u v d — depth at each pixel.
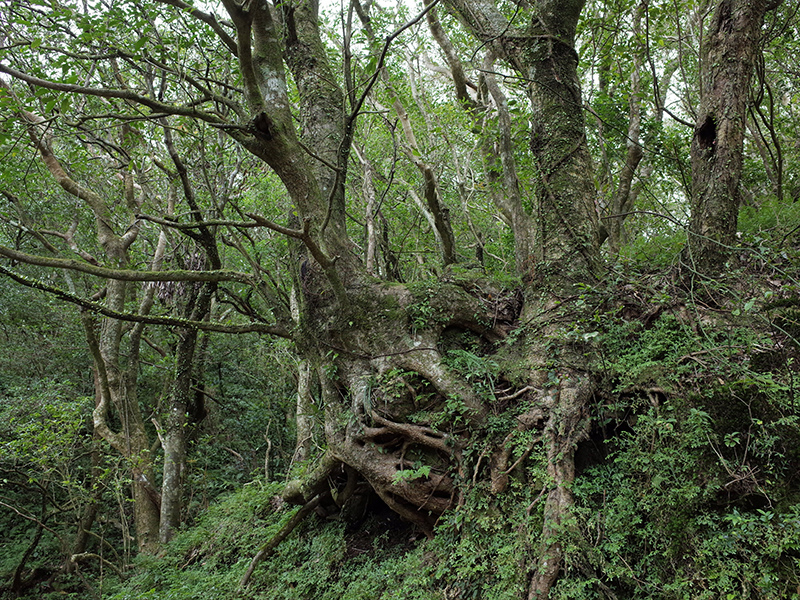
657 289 5.97
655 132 9.84
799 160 10.12
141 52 7.66
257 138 6.01
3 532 11.78
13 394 12.46
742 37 5.64
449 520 5.73
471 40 11.57
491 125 9.55
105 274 6.69
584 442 5.51
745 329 5.05
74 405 10.00
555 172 6.57
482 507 5.53
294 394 15.88
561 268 6.27
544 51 6.76
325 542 7.28
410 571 5.89
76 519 11.24
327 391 6.87
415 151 10.21
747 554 4.08
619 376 5.49
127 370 11.12
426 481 6.01
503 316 6.86
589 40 9.44
